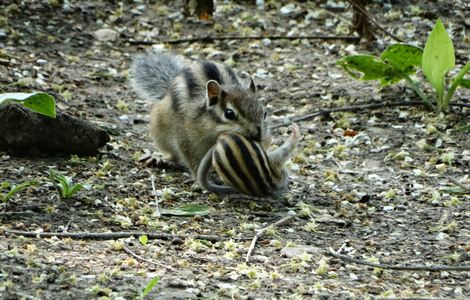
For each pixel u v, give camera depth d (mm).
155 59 13648
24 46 15859
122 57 16172
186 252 9023
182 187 11422
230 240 9453
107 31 16891
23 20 16719
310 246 9516
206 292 7863
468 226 10336
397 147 12961
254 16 17844
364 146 13047
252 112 11430
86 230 9469
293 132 11164
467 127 13445
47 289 7539
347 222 10359
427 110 14148
